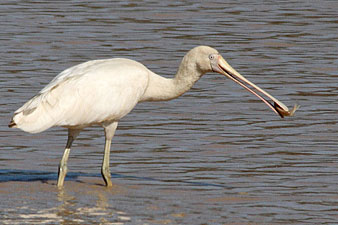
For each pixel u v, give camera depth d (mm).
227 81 22219
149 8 33156
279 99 20328
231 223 11852
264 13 32438
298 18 31562
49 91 13414
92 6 33406
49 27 28938
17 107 19062
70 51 25297
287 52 25781
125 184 13992
